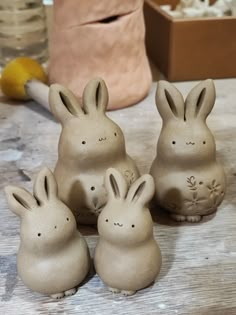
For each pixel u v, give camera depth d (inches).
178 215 11.5
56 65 17.1
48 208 9.3
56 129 16.1
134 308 9.4
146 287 9.9
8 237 11.3
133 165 11.2
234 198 12.4
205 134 10.8
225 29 18.8
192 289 9.8
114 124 10.8
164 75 20.1
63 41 16.5
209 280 10.0
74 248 9.5
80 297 9.7
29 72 17.4
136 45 16.9
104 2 16.0
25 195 9.2
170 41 18.8
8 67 17.6
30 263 9.3
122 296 9.7
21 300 9.7
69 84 16.8
